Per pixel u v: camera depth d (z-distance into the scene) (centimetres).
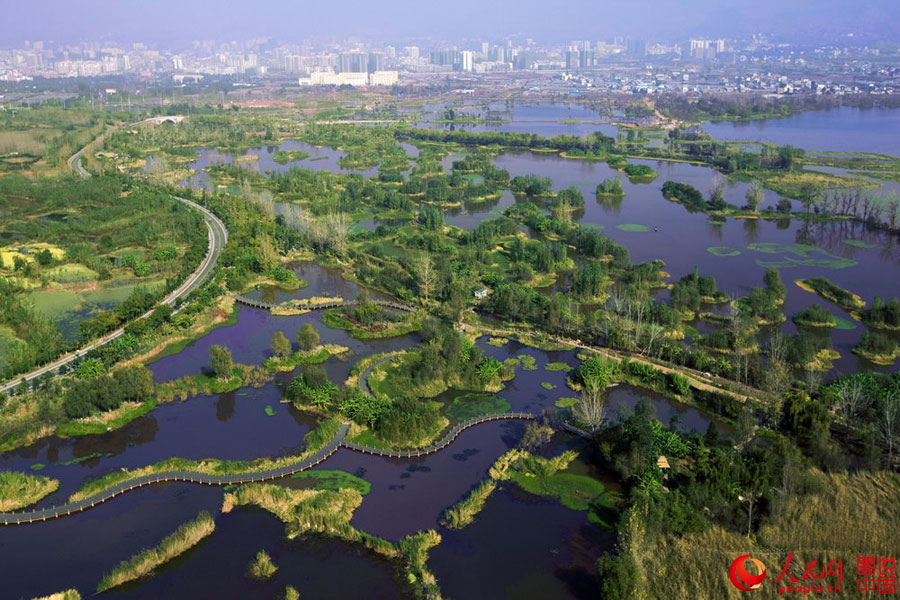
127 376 13312
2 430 12094
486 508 10438
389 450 11856
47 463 11656
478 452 11950
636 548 9150
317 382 13325
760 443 11794
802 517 9725
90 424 12544
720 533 9556
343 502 10450
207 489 10881
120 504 10575
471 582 9056
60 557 9506
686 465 11162
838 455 10888
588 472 11300
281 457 11706
